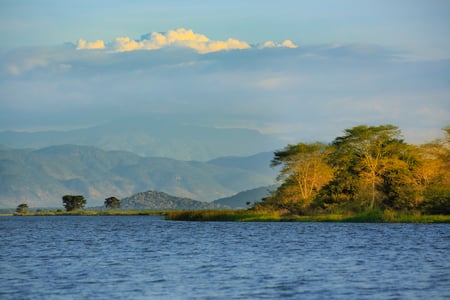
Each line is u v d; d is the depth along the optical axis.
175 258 136.75
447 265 119.44
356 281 101.12
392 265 120.12
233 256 140.00
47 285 98.31
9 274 110.31
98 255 144.88
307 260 130.12
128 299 87.31
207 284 99.06
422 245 158.88
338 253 143.38
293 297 88.19
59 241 197.00
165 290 93.94
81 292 92.25
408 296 88.75
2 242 192.75
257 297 88.25
